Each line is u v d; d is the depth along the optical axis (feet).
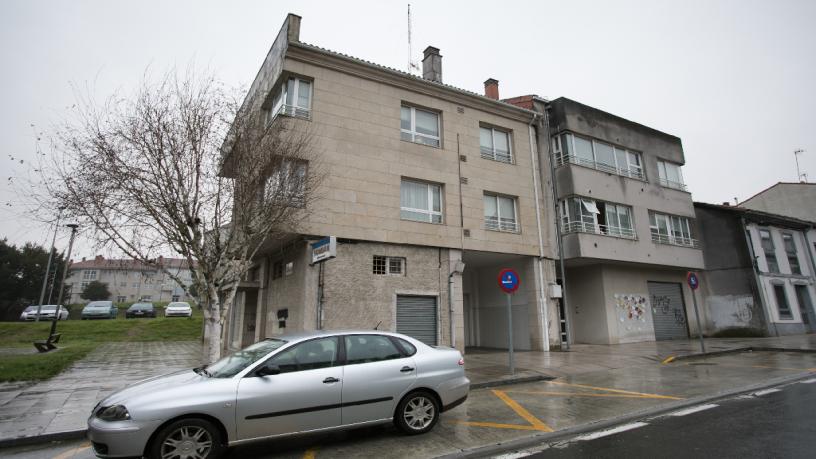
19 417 22.65
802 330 74.74
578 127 61.52
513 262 59.16
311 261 41.14
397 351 20.15
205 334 47.06
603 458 16.24
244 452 17.63
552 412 23.43
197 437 15.48
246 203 31.24
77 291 191.31
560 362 42.78
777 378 31.12
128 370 38.58
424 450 17.63
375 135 47.09
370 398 18.54
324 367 18.20
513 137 57.93
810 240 84.17
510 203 56.29
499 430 20.20
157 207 28.40
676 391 27.76
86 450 18.79
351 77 47.16
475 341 64.85
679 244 69.41
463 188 51.72
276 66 45.98
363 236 44.09
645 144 69.82
